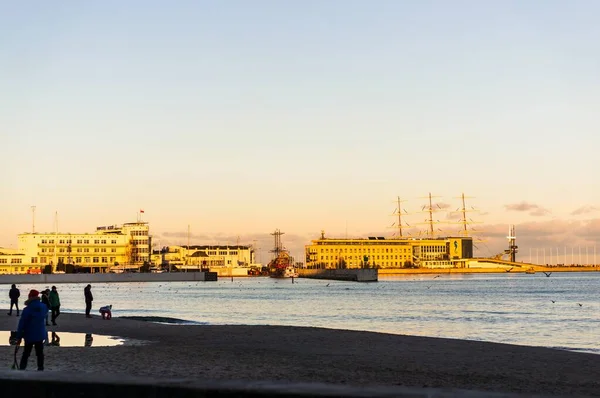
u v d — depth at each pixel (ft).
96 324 175.94
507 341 184.65
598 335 202.59
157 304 399.24
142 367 93.86
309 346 130.00
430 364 104.99
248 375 87.56
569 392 80.69
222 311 328.90
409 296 523.70
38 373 38.47
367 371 95.45
